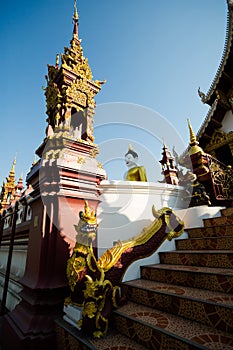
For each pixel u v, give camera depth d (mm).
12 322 2826
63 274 2795
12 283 5148
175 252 3553
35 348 2312
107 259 3029
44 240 2873
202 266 3143
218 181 6434
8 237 6316
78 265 2486
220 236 3609
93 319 2221
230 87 11141
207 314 2053
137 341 2115
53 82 4141
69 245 2963
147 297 2672
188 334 1856
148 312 2424
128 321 2256
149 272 3314
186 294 2398
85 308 2254
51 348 2391
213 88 11352
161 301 2502
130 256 3371
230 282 2375
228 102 11109
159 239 3922
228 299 2156
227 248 3365
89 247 2576
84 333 2197
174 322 2127
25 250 4590
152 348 1963
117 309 2537
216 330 1930
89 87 4160
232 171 7594
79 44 4398
